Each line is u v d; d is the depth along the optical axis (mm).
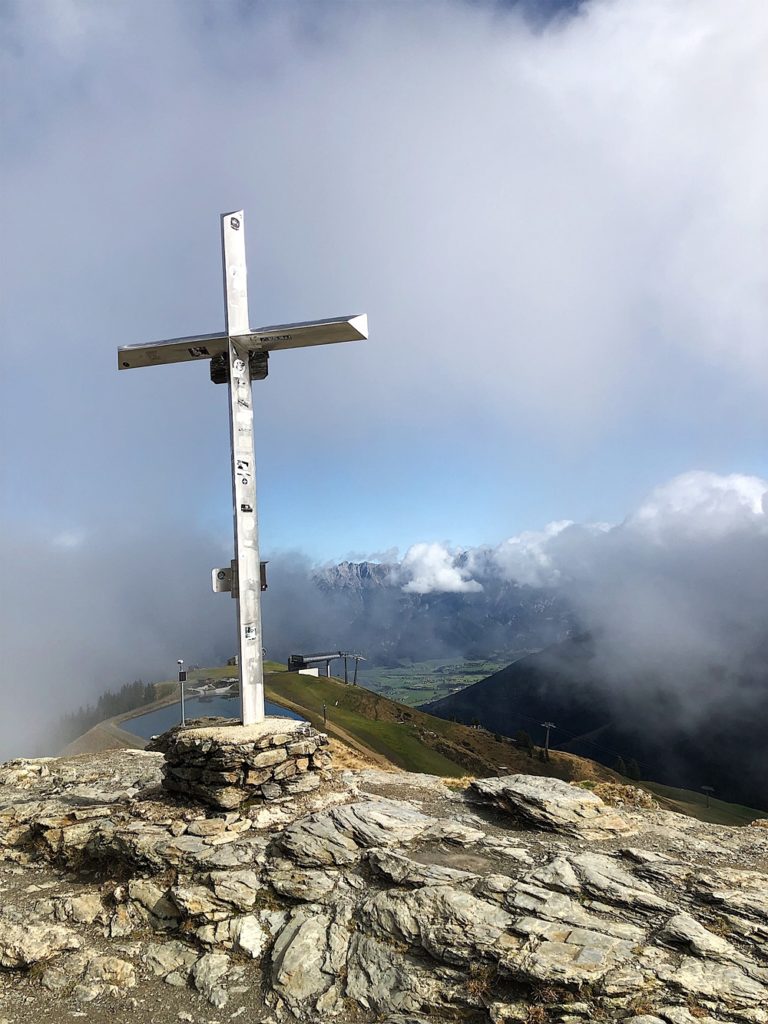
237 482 17312
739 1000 8383
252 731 15922
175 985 10562
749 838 14180
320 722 143000
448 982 9625
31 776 23094
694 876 11523
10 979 10977
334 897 11797
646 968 9094
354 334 17453
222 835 13789
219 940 11258
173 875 12773
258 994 10141
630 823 14922
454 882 11711
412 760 133625
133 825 14586
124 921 12164
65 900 12938
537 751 182250
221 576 17172
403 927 10703
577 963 9266
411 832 13867
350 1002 9664
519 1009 8859
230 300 17734
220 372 18172
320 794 15914
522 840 13898
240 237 18125
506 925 10367
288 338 17562
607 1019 8344
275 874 12484
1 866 15250
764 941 9508
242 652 16938
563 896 11039
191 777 15414
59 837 15469
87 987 10555
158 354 18188
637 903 10664
